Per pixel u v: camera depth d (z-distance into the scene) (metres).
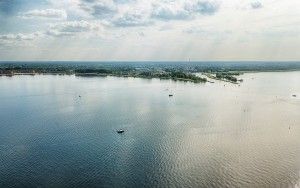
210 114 183.25
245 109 199.00
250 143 128.62
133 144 127.94
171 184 92.94
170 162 108.56
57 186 91.75
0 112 195.38
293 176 97.88
